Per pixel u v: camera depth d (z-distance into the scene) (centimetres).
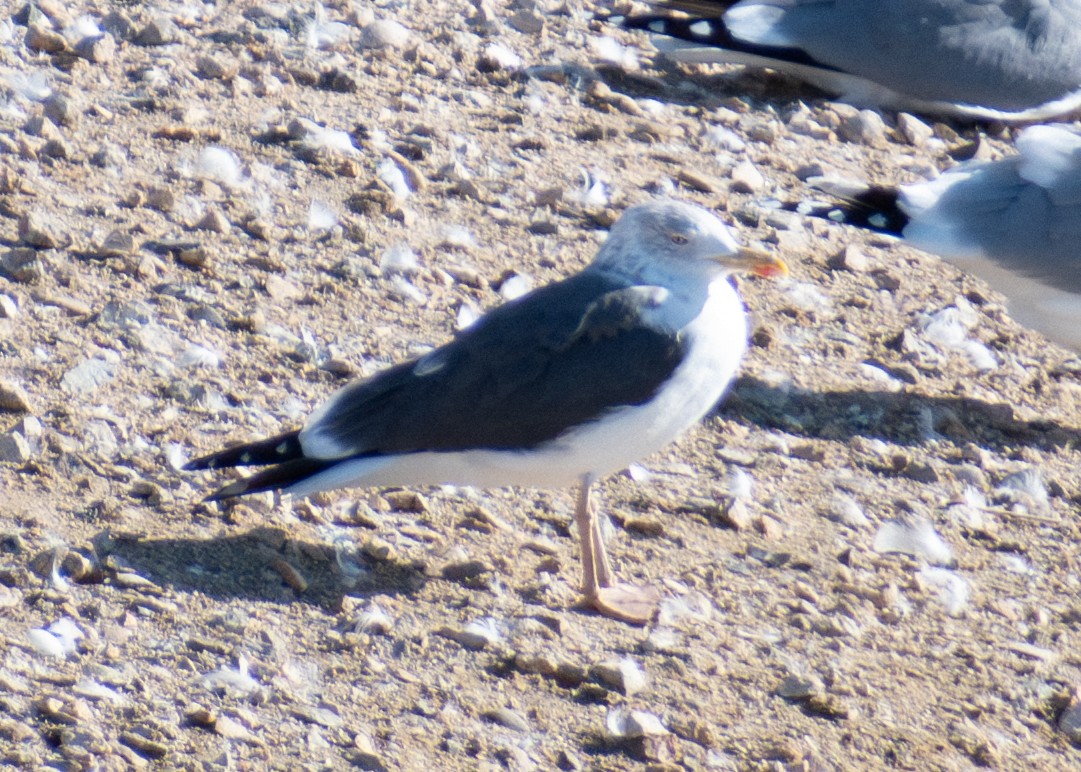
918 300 1341
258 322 1150
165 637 862
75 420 1027
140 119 1390
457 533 991
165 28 1530
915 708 892
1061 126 1254
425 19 1658
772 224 1405
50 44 1472
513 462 916
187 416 1053
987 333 1312
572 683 876
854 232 1426
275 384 1098
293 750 797
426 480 934
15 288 1147
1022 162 1228
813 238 1401
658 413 916
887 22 1597
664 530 1014
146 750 780
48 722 789
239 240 1251
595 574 939
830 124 1603
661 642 913
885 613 969
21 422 1009
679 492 1058
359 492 1016
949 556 1033
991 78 1603
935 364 1255
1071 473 1145
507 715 841
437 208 1341
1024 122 1659
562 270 1286
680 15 1658
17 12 1522
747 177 1459
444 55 1593
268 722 814
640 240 925
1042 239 1204
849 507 1065
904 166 1541
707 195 1429
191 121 1393
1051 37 1606
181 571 916
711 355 922
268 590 914
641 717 845
